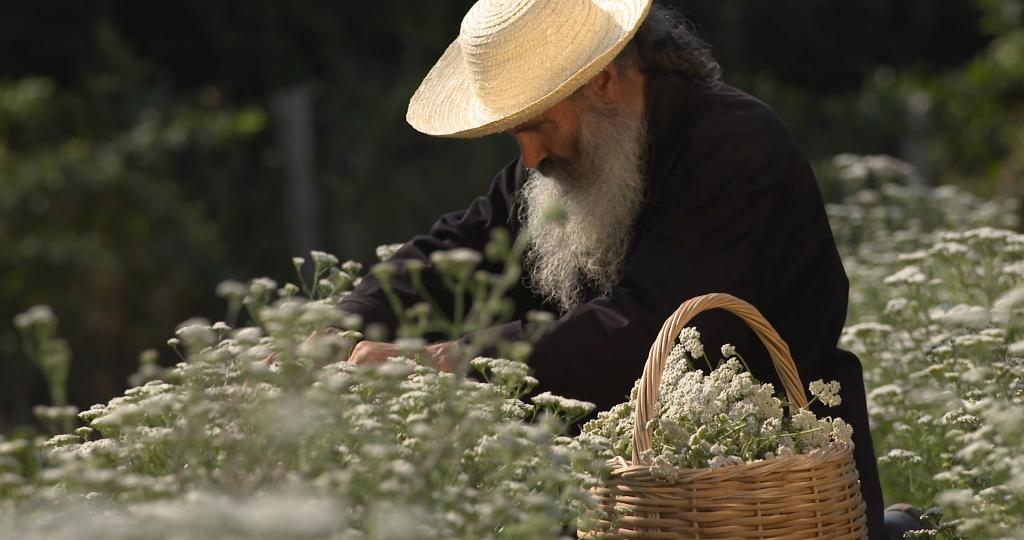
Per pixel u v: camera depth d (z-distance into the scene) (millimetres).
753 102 5594
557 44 5410
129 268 14398
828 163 17875
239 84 16172
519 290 6102
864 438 5348
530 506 3588
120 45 14906
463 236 6234
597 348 5117
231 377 3908
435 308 6074
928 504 5574
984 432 4148
